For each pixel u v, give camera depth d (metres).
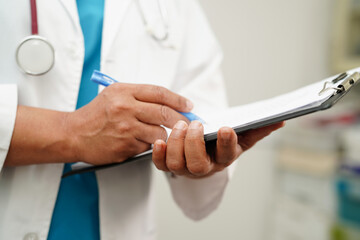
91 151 0.45
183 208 0.75
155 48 0.62
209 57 0.72
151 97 0.44
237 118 0.43
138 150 0.45
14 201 0.48
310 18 1.64
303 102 0.34
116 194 0.58
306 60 1.67
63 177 0.50
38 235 0.49
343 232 1.35
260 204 1.64
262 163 1.63
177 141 0.40
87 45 0.56
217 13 1.43
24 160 0.45
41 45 0.47
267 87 1.59
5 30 0.48
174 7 0.68
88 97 0.56
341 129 1.49
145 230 0.64
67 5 0.53
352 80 0.37
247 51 1.52
